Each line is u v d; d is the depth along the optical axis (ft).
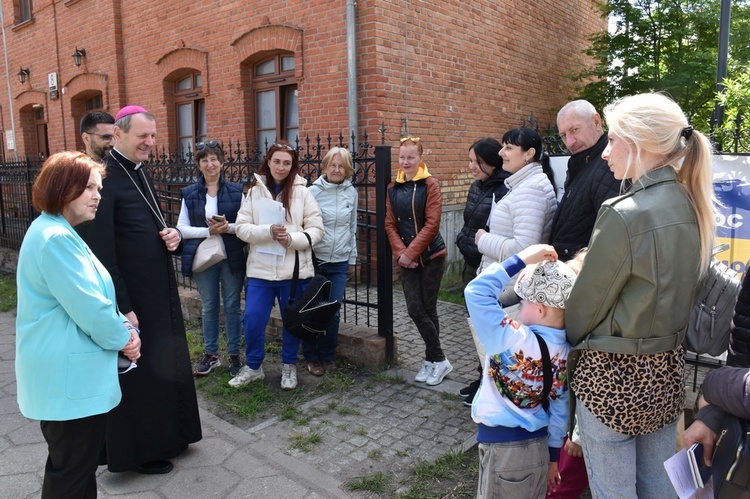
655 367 5.44
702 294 6.93
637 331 5.30
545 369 5.89
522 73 29.43
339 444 10.29
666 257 5.14
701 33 25.96
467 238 11.35
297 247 12.20
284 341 12.68
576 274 6.05
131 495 8.75
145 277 9.24
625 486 5.67
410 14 22.16
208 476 9.29
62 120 37.27
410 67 22.39
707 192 5.40
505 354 5.91
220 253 12.79
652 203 5.19
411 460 9.70
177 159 21.25
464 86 25.35
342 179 13.33
